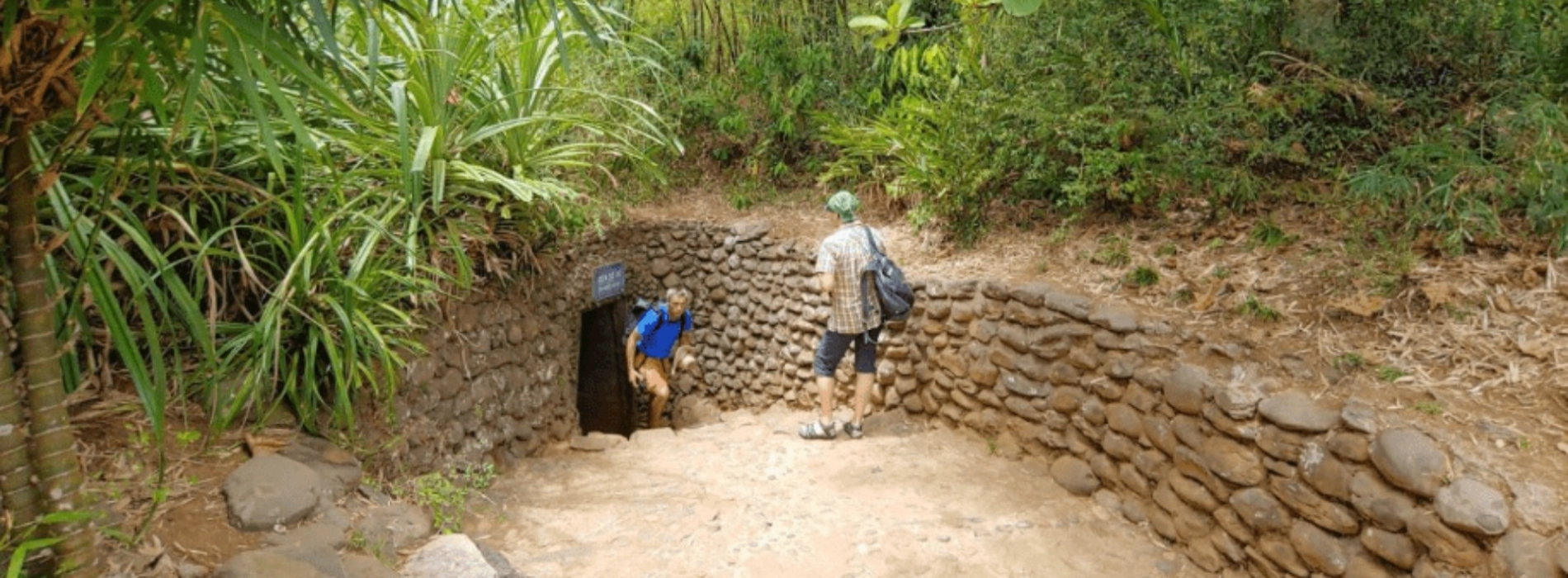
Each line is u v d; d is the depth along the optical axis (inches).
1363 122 151.9
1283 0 156.9
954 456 154.1
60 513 58.8
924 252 191.6
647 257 243.1
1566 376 92.5
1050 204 183.0
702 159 265.9
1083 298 137.6
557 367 184.1
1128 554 115.3
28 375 58.1
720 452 167.2
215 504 90.3
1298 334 112.8
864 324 163.9
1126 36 165.9
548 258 175.6
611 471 151.9
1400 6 149.3
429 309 134.3
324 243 111.1
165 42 50.5
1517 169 122.5
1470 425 88.5
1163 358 121.0
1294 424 97.6
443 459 134.0
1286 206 146.6
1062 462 138.3
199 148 105.3
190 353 106.4
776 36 257.0
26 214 55.7
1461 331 104.3
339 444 112.5
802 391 217.9
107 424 94.3
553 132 161.6
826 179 238.1
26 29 46.4
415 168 108.4
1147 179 157.2
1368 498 89.0
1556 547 74.8
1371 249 125.3
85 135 55.6
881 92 244.4
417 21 72.4
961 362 163.2
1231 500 105.8
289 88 108.4
